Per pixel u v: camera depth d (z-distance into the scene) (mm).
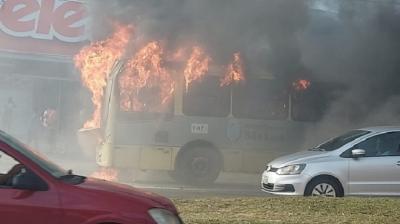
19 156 5641
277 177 11164
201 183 15023
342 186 10992
